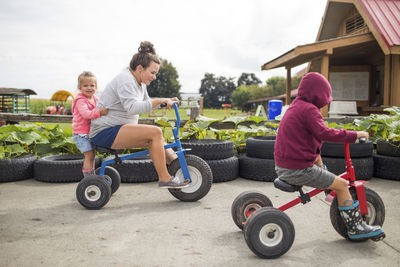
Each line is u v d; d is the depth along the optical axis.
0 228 2.87
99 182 3.36
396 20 9.32
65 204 3.58
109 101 3.32
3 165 4.54
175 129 3.56
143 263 2.23
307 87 2.35
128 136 3.29
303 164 2.29
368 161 4.58
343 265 2.19
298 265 2.20
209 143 4.60
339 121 6.72
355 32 12.50
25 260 2.26
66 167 4.53
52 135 5.39
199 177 3.64
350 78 12.36
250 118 6.26
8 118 5.98
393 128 5.29
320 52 10.27
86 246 2.50
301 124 2.29
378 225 2.56
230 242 2.58
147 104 3.24
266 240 2.29
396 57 8.95
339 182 2.38
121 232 2.78
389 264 2.20
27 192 4.07
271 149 4.66
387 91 9.23
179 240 2.62
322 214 3.20
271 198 3.75
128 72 3.35
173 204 3.57
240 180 4.70
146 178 4.54
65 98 31.06
